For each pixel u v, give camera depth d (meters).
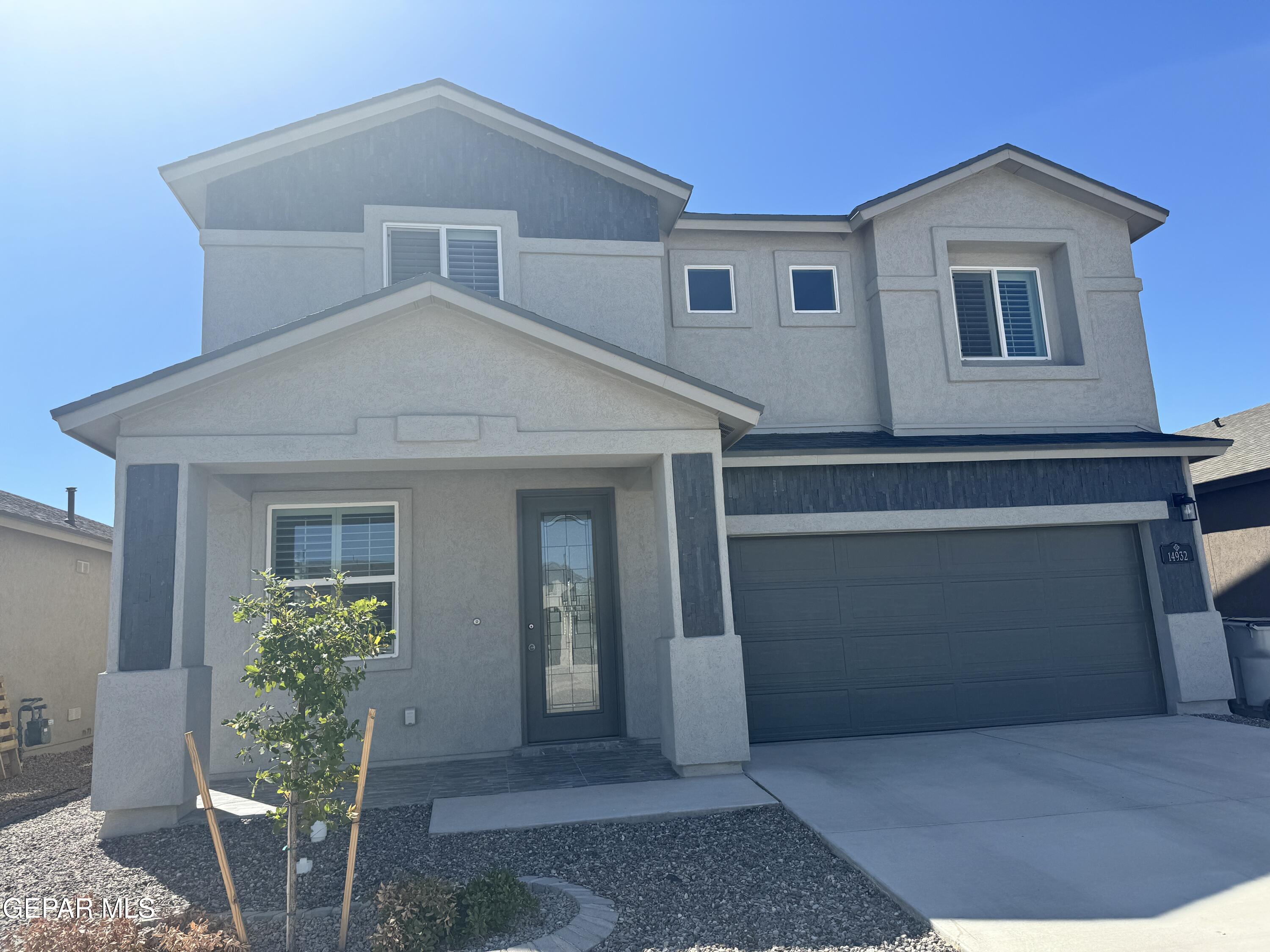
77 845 6.46
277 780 4.61
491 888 4.55
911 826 5.97
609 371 7.90
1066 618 10.26
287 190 9.75
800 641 9.70
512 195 10.23
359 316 7.38
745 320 11.10
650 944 4.30
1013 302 11.78
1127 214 11.76
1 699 11.09
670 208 10.74
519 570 9.55
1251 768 7.36
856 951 4.11
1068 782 7.08
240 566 9.01
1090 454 10.23
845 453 9.54
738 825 6.25
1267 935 4.02
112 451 7.80
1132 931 4.12
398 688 9.15
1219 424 16.75
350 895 4.35
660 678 8.21
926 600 9.99
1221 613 14.04
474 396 7.75
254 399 7.41
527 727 9.37
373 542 9.42
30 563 12.92
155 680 6.80
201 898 5.19
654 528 9.77
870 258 11.36
